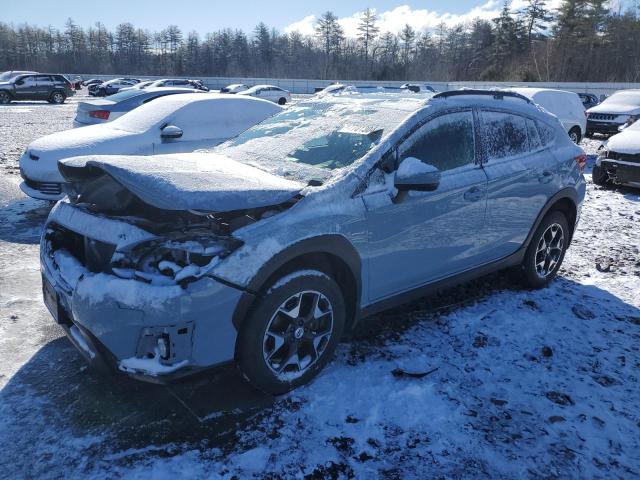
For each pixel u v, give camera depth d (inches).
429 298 173.3
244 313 106.9
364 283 128.5
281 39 3993.6
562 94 563.5
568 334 151.5
